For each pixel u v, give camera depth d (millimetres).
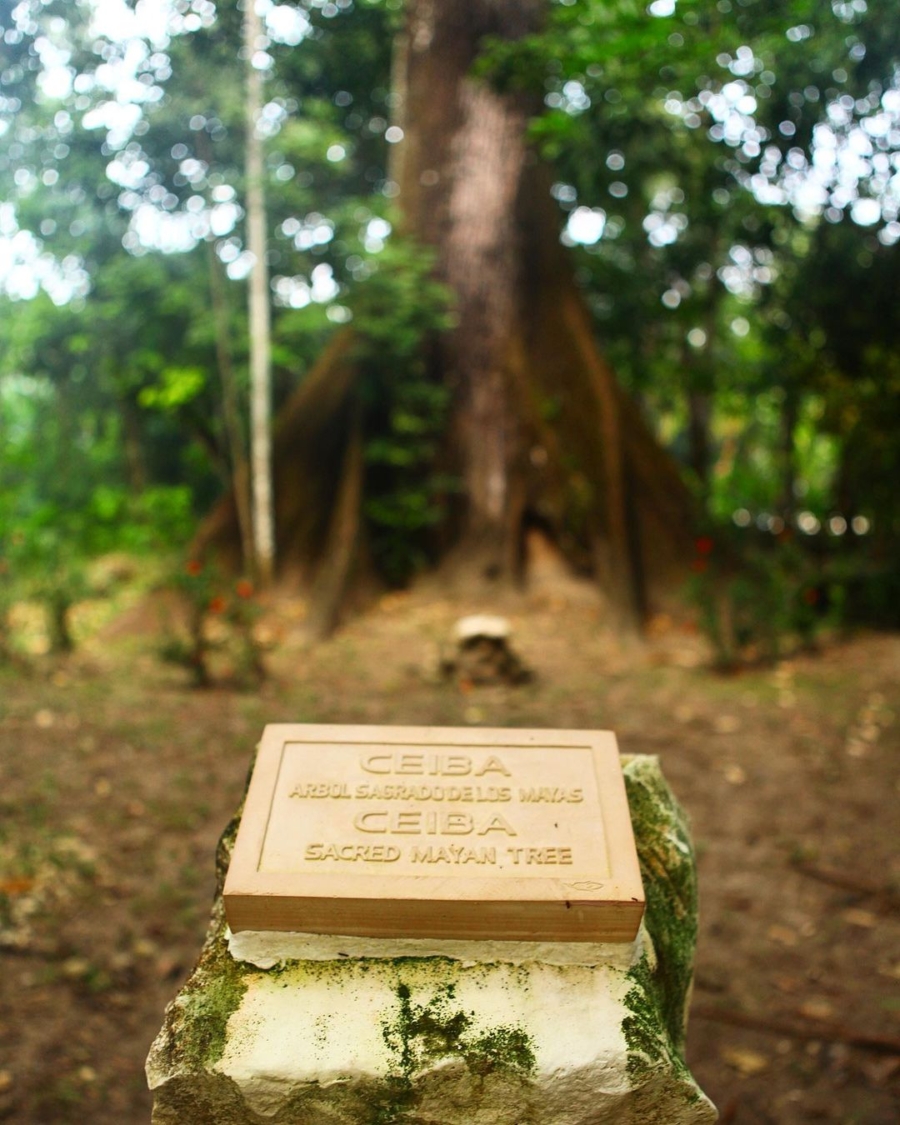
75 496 13828
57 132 8789
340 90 10742
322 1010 2035
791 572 9750
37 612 9250
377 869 2115
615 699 7242
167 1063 1986
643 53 6793
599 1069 1973
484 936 2098
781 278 10734
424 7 10414
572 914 2064
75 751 5926
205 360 10555
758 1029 3818
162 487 13297
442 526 10078
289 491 9906
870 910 4602
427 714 6750
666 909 2412
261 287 9289
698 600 8273
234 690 7258
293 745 2402
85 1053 3482
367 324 9633
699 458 13430
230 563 9562
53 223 10164
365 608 9430
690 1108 2006
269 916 2078
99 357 12047
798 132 8102
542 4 10398
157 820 5121
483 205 10312
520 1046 1988
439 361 10336
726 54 7344
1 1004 3664
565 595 9602
